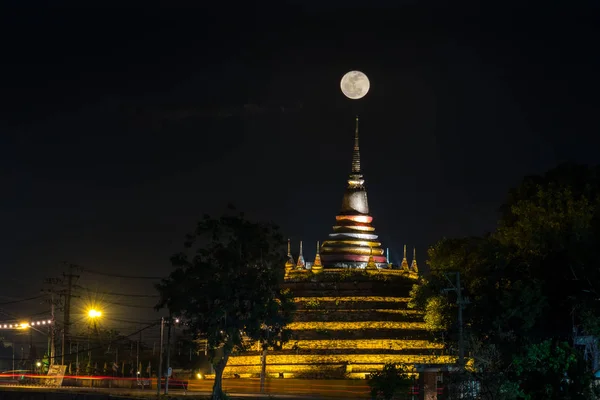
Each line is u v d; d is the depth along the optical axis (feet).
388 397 303.68
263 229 363.97
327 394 385.70
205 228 358.02
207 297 351.05
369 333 415.23
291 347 415.23
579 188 367.25
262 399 356.59
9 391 406.00
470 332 311.06
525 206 357.61
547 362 243.60
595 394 237.04
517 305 312.50
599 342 293.23
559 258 326.85
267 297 356.18
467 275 353.51
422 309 422.00
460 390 264.93
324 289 436.35
